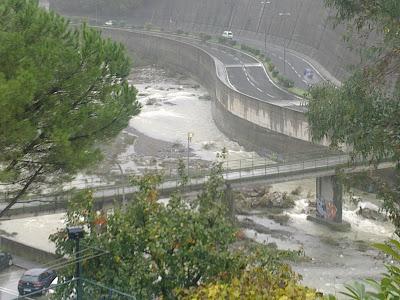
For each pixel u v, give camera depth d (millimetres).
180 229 16344
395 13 21203
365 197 58219
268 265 16656
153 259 16266
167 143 81375
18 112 17203
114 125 20703
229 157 73938
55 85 18781
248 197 59250
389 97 21547
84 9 179125
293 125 67625
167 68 136500
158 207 17172
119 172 64500
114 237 16594
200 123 93000
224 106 87000
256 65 104562
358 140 21516
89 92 20234
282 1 127250
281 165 52656
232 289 13844
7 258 37594
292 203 58438
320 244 47969
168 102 105188
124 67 21484
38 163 19141
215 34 146000
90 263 16516
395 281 9594
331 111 22500
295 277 16609
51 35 19719
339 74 90625
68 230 16219
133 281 15836
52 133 17906
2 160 18062
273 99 79875
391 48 21672
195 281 16406
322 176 52094
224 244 17141
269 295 13602
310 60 105750
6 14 19125
